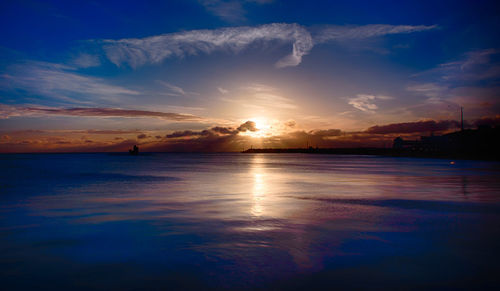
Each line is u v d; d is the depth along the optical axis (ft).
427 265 20.74
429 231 29.12
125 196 54.08
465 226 31.07
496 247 24.35
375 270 19.97
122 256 22.81
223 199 49.98
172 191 61.11
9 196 54.29
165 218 35.19
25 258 22.61
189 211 39.47
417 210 39.83
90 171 132.98
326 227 30.66
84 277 19.31
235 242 25.79
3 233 29.19
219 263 21.22
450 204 44.52
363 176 101.30
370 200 48.62
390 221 33.32
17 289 17.78
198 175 108.68
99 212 39.14
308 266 20.62
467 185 70.33
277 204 44.80
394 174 109.91
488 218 34.81
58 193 58.59
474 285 17.93
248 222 32.99
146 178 94.84
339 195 54.65
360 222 32.91
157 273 19.75
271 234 28.17
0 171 132.98
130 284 18.29
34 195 55.83
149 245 25.17
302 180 87.10
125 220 34.32
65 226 31.73
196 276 19.24
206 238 26.96
